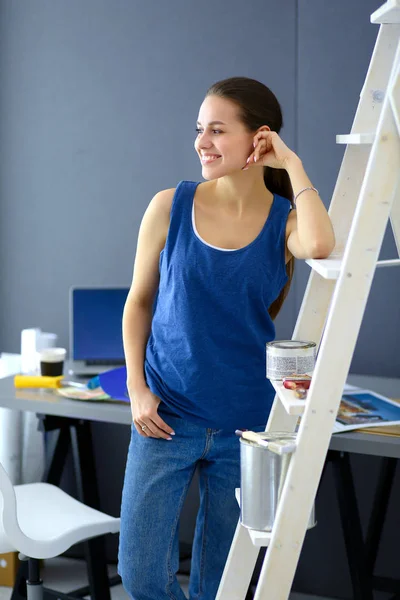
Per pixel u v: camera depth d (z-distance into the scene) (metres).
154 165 3.21
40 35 3.33
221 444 1.97
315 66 2.95
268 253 1.90
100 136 3.28
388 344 2.94
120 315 3.04
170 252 1.94
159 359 1.98
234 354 1.93
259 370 1.96
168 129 3.18
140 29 3.18
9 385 2.88
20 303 3.47
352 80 2.91
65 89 3.31
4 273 3.49
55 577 3.24
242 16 3.04
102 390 2.71
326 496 3.05
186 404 1.96
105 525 2.28
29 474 3.20
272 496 1.64
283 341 1.79
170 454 1.98
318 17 2.93
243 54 3.05
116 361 3.04
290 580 1.56
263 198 1.95
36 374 2.96
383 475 2.79
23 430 3.20
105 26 3.23
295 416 1.88
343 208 1.86
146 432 2.00
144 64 3.19
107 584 2.68
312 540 3.08
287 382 1.67
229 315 1.90
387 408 2.47
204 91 3.11
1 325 3.51
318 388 1.51
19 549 2.12
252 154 1.83
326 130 2.96
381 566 3.00
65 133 3.33
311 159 2.99
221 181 1.93
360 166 1.85
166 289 1.95
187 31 3.12
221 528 2.06
